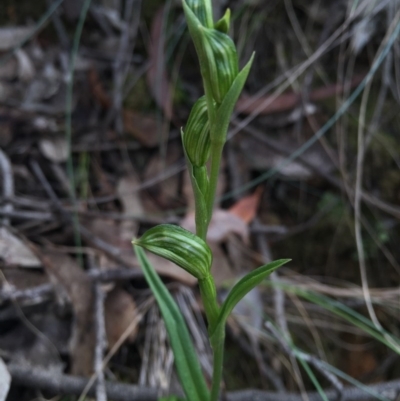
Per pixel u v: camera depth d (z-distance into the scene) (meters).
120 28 0.30
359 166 0.26
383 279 0.28
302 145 0.29
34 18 0.30
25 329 0.21
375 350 0.27
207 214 0.13
